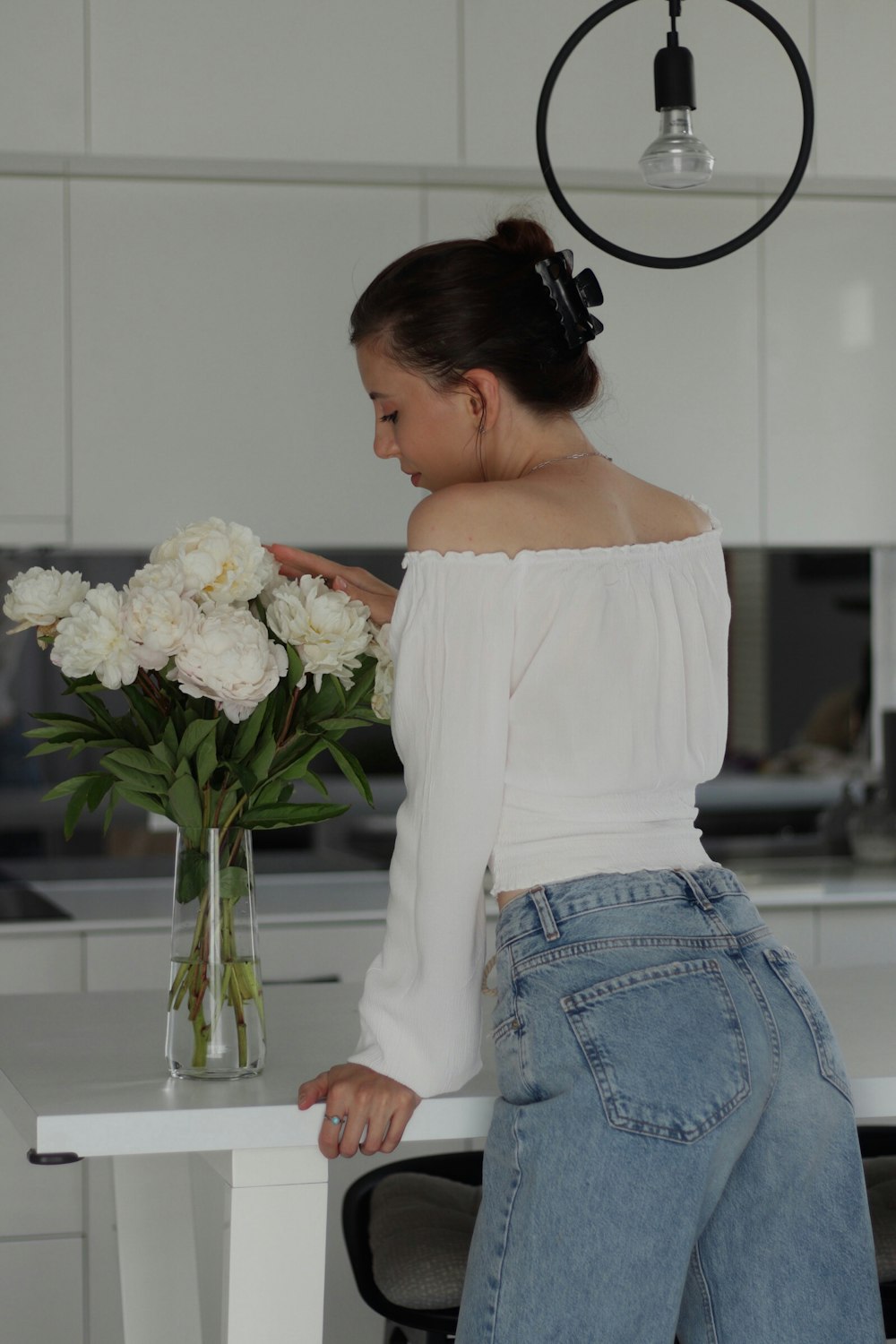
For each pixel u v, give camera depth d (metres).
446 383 1.43
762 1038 1.26
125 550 3.30
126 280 3.24
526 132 3.21
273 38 3.13
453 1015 1.32
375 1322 2.92
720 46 3.27
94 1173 2.94
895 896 3.26
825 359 3.50
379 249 3.32
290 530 3.32
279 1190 1.42
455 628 1.30
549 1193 1.21
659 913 1.28
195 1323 1.82
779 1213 1.28
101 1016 1.83
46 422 3.21
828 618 4.19
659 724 1.34
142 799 1.53
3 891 3.42
